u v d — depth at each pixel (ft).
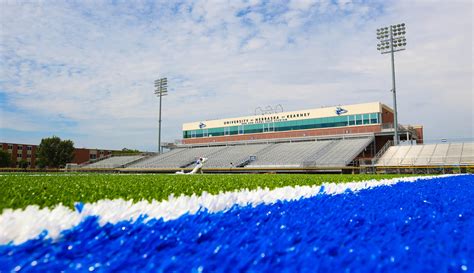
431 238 4.13
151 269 2.99
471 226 5.08
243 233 4.33
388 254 3.39
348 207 7.09
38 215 4.64
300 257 3.24
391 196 9.96
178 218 5.18
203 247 3.70
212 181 21.62
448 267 3.14
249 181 21.35
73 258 3.34
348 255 3.32
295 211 6.40
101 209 5.48
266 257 3.28
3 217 4.29
